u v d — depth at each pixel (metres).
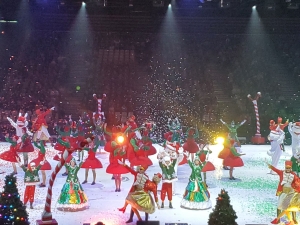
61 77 32.91
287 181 10.12
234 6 34.22
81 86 32.91
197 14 35.50
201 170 11.95
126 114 29.36
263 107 29.89
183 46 36.03
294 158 12.90
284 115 29.27
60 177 15.77
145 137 16.94
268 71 33.94
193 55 35.34
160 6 32.91
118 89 31.28
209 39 36.34
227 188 14.34
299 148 13.77
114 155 13.38
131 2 34.41
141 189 10.13
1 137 26.14
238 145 18.41
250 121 29.23
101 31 36.44
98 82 31.73
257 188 14.34
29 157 19.72
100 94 30.91
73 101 31.48
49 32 36.34
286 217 10.87
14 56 34.69
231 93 32.19
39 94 30.64
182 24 36.03
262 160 19.95
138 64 35.12
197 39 36.38
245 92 31.62
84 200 11.58
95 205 12.00
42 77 32.59
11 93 30.77
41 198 12.73
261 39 35.91
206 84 32.16
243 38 36.19
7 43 35.53
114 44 36.16
